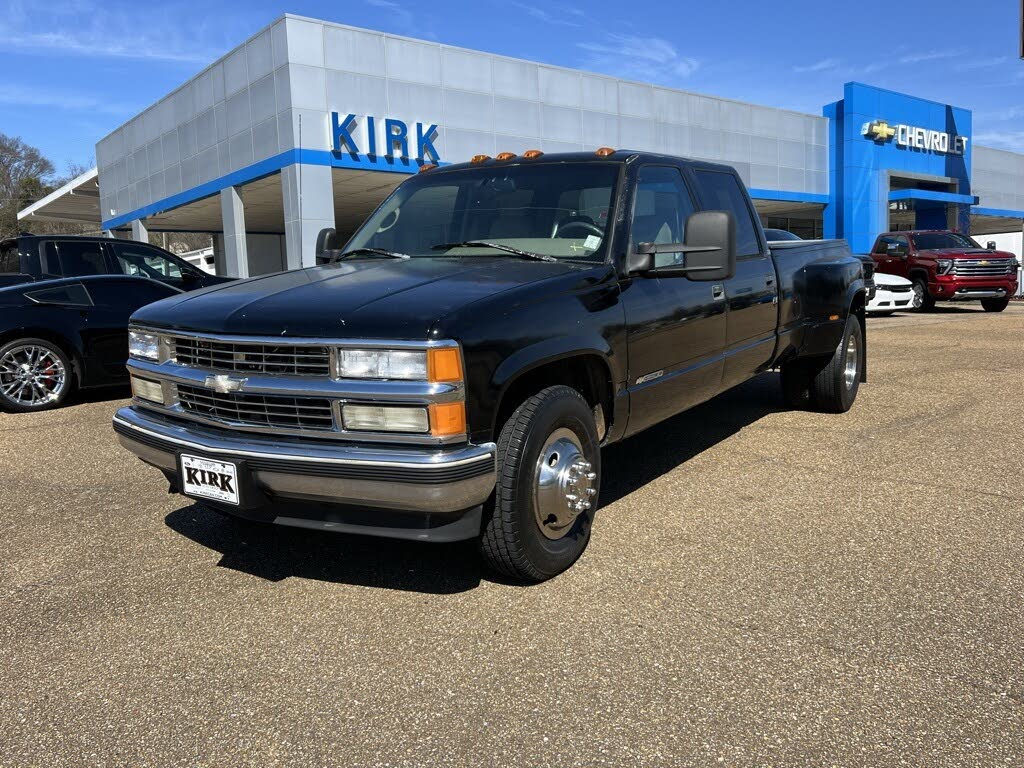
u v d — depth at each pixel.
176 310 3.39
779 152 30.91
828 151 33.09
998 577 3.27
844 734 2.26
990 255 17.31
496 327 2.91
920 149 35.09
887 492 4.39
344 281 3.35
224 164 21.92
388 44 19.59
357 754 2.23
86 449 5.71
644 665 2.64
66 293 7.47
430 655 2.74
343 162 18.98
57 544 3.86
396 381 2.75
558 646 2.78
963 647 2.71
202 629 2.98
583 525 3.48
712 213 3.57
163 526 4.07
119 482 4.86
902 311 18.39
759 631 2.85
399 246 4.16
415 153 20.19
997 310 17.94
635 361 3.71
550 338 3.13
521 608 3.07
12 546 3.85
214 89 21.92
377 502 2.80
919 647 2.72
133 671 2.70
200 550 3.74
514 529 3.04
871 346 10.92
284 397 2.93
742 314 4.75
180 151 24.70
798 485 4.55
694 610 3.02
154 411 3.46
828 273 5.87
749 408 6.70
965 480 4.57
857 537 3.72
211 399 3.15
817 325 5.79
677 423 6.19
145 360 3.52
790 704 2.40
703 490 4.48
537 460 3.12
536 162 4.22
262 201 26.23
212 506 3.30
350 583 3.34
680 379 4.17
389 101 19.70
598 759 2.17
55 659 2.79
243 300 3.24
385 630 2.93
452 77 20.83
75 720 2.42
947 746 2.20
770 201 31.78
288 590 3.29
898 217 45.22
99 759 2.23
